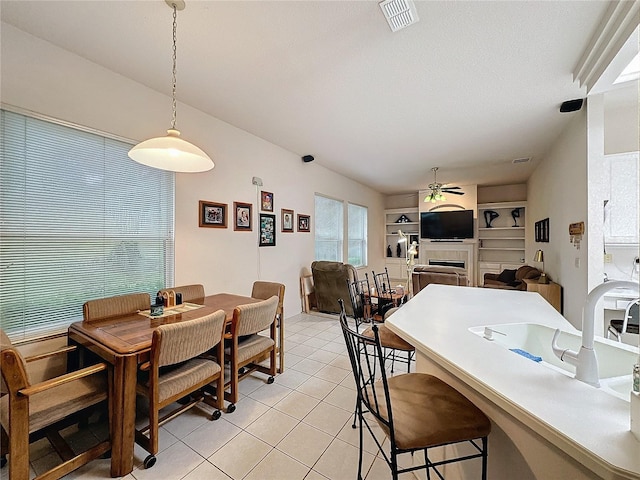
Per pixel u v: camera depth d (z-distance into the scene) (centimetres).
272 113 318
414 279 457
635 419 67
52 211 208
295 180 475
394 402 117
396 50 207
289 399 227
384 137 391
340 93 271
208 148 322
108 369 160
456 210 721
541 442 85
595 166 274
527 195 662
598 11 168
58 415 144
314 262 479
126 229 252
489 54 210
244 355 224
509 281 562
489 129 359
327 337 372
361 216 724
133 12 174
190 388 180
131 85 251
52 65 205
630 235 290
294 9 170
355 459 166
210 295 324
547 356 154
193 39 198
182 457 166
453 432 100
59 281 212
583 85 249
